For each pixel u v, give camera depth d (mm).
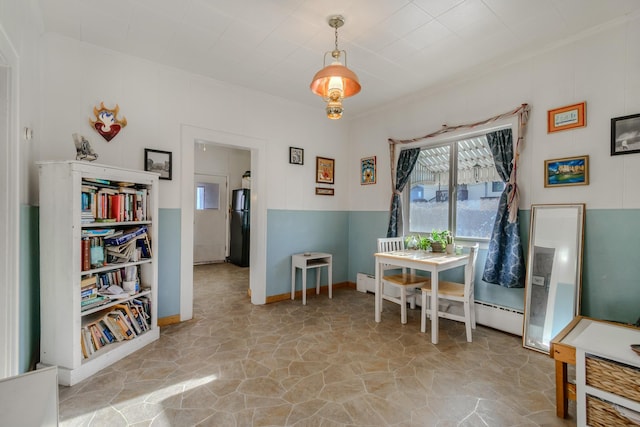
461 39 2521
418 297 3650
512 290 2900
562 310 2449
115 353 2285
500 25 2328
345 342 2664
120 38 2533
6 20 1508
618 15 2217
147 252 2656
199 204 6453
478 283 3145
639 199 2209
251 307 3633
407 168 3889
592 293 2398
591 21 2291
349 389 1960
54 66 2453
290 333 2857
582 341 1667
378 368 2223
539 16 2219
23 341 1938
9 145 1677
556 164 2596
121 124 2760
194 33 2459
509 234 2838
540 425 1638
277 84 3475
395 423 1648
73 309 2021
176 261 3113
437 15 2205
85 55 2600
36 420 1011
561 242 2520
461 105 3324
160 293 3021
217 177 6680
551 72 2646
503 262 2887
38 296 2213
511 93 2914
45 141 2402
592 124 2420
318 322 3148
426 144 3738
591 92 2426
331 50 2711
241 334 2826
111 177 2291
